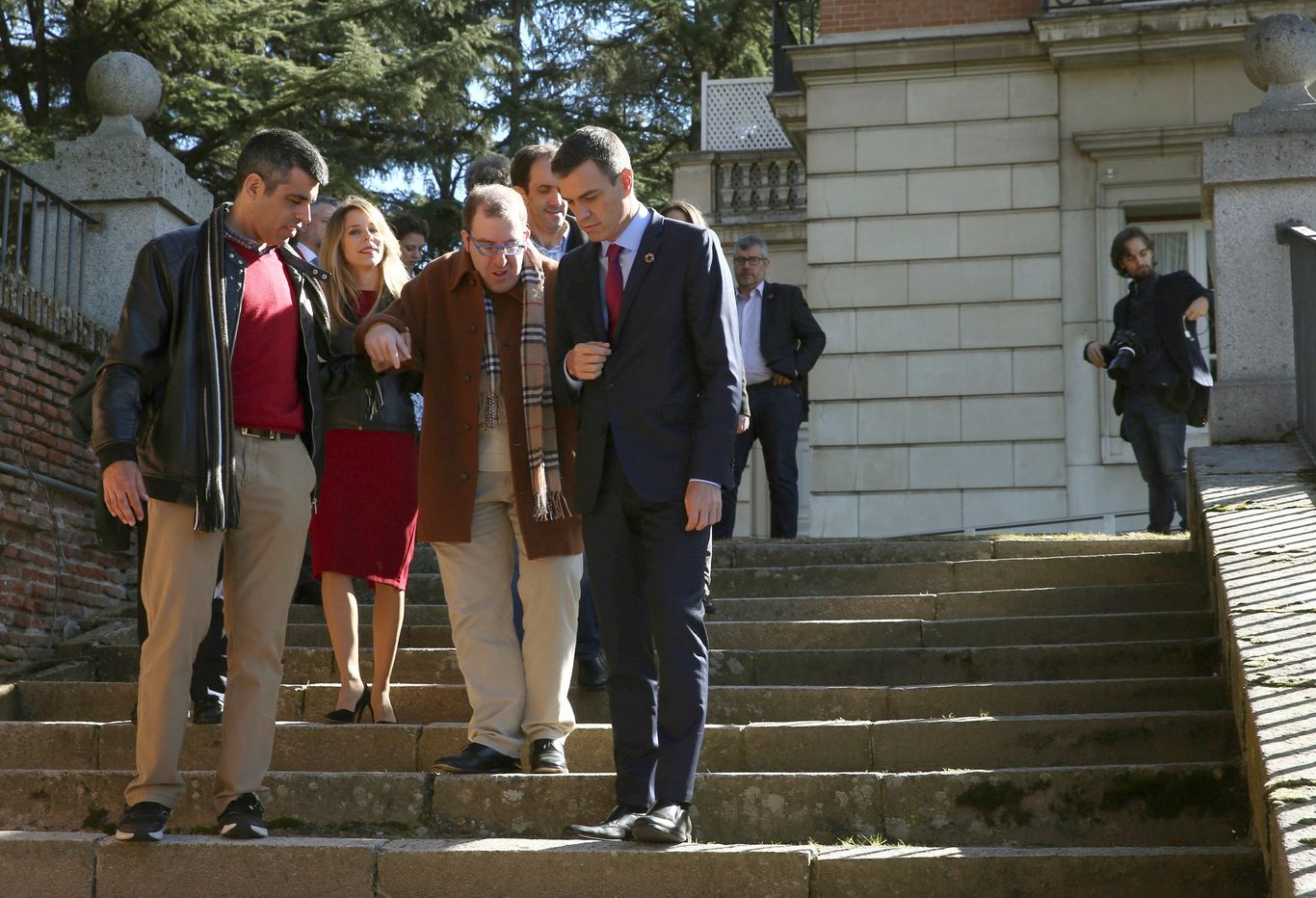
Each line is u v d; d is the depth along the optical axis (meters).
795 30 23.73
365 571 5.05
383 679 5.08
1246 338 7.23
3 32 18.58
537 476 4.47
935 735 4.65
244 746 4.01
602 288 4.12
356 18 20.75
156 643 3.90
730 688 5.20
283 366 4.10
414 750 4.79
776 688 5.19
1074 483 12.38
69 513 7.21
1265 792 3.15
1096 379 12.45
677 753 3.88
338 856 3.83
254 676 4.04
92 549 7.37
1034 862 3.68
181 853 3.86
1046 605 6.21
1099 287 12.52
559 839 3.97
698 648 3.92
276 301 4.11
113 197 7.96
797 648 5.98
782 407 8.65
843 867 3.73
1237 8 12.03
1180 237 12.78
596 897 3.76
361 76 19.17
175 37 18.72
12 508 6.68
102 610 7.30
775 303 8.70
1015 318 12.64
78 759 4.88
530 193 5.22
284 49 21.12
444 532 4.54
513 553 4.73
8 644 6.47
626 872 3.76
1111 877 3.64
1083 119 12.70
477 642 4.57
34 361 7.09
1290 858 2.75
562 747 4.57
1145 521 12.21
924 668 5.62
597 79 24.75
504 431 4.61
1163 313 7.95
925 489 12.59
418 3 20.92
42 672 6.18
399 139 21.73
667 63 25.05
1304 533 5.26
